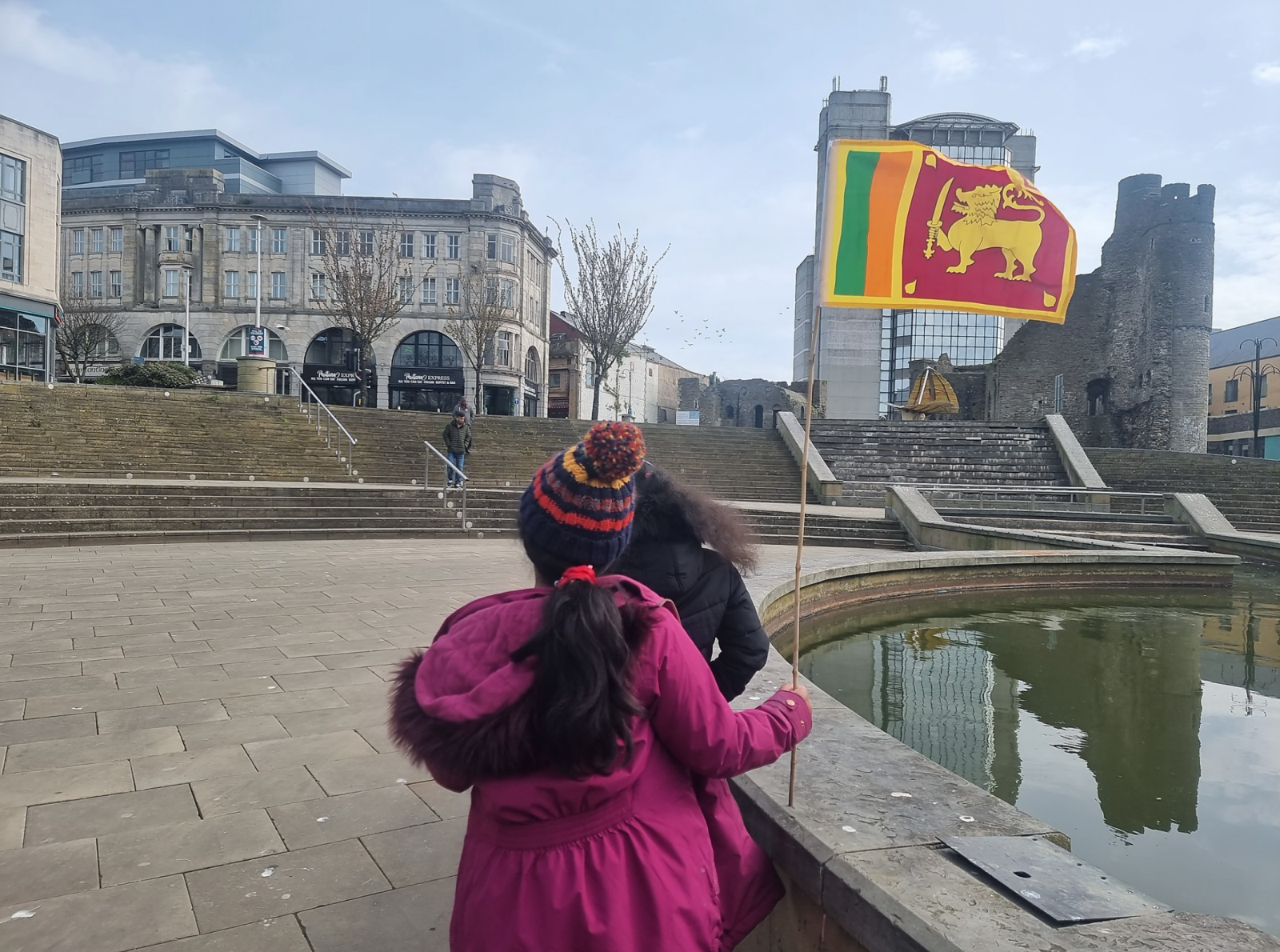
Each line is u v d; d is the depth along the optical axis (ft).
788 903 6.52
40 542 33.96
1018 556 35.42
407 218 149.69
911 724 17.46
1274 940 4.83
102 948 7.15
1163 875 10.84
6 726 12.69
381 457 66.49
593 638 3.83
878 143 7.31
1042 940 4.80
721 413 182.19
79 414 60.03
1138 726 17.29
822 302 6.94
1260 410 155.74
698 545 6.07
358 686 15.25
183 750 11.93
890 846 6.23
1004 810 7.04
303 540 40.09
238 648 17.84
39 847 8.93
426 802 10.38
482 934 4.05
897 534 51.11
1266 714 18.31
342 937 7.47
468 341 138.72
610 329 118.62
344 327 139.13
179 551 33.99
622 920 3.94
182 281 149.38
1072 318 126.00
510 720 3.85
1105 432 122.11
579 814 4.09
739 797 7.57
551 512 4.26
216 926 7.57
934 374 116.47
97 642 18.10
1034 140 170.71
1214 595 35.35
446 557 34.68
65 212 152.56
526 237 158.20
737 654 6.22
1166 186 112.37
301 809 10.09
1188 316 110.93
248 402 70.90
